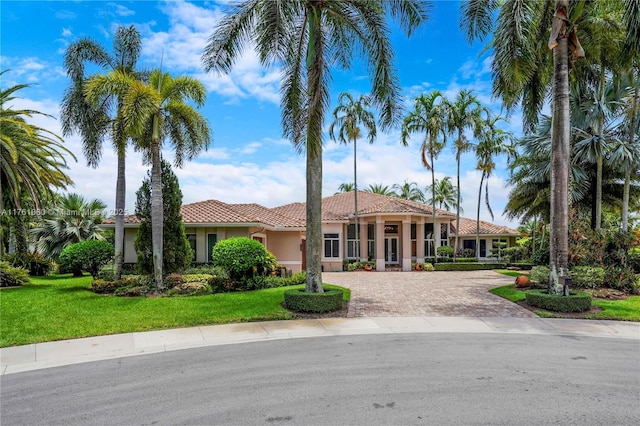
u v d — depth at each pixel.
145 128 14.49
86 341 8.68
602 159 19.42
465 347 7.97
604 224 26.80
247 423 4.54
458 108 28.73
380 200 33.25
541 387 5.64
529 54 12.73
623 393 5.42
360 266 29.41
